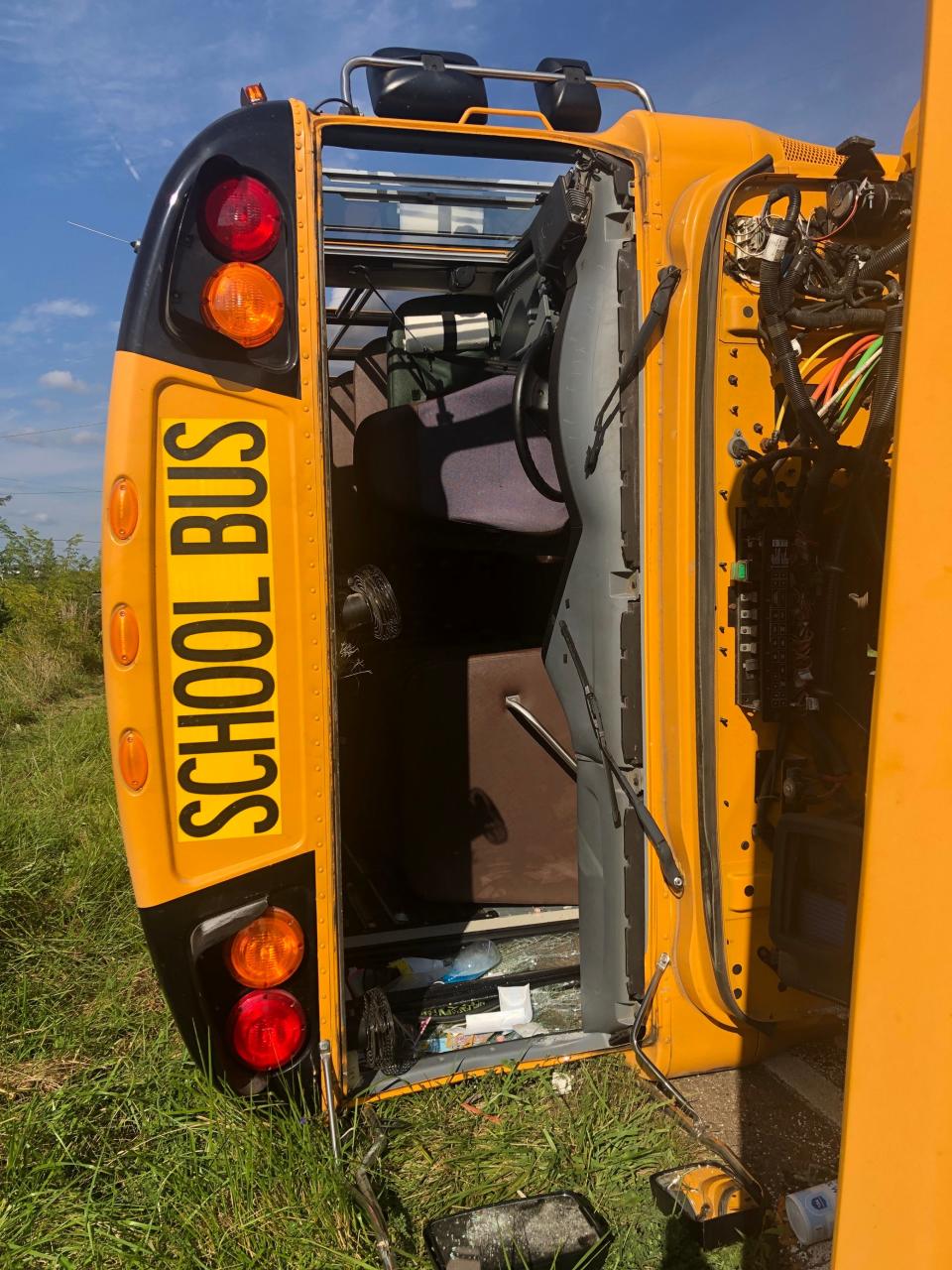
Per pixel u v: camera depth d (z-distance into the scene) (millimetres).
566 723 3004
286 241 1993
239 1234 1912
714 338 2051
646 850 2357
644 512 2277
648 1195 2039
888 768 889
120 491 1918
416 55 2473
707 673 2119
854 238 2084
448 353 3713
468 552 3965
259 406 1984
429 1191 2059
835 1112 2316
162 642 1969
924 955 865
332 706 2078
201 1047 2129
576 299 2342
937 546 854
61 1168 2080
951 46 843
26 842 4043
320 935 2139
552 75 2562
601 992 2506
